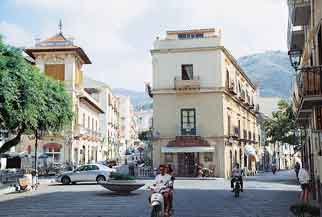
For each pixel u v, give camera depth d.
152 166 43.12
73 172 32.56
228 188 27.81
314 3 15.96
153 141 42.53
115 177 23.52
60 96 31.17
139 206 17.78
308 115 19.22
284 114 42.69
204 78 42.22
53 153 45.75
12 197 22.66
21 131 28.33
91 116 58.28
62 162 44.88
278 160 80.06
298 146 39.06
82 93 50.06
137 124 158.00
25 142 45.75
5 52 24.33
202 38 42.50
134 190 23.70
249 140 56.41
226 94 43.44
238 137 48.56
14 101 24.08
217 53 42.19
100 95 72.12
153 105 42.88
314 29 15.88
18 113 24.41
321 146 16.81
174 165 41.78
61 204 18.70
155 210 12.04
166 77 42.69
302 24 19.53
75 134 46.97
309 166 23.34
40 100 26.14
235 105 48.88
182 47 42.59
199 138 41.62
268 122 45.59
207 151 41.00
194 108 42.22
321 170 16.86
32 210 16.73
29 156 41.81
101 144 63.84
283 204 18.30
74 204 18.62
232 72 47.56
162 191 12.84
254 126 62.91
